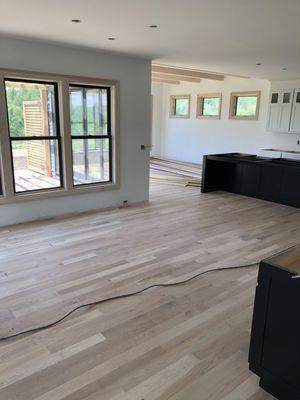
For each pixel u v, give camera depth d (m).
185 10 2.94
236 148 9.45
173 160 11.17
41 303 2.70
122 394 1.84
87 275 3.18
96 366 2.04
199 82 10.09
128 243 4.00
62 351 2.16
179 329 2.41
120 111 5.28
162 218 5.02
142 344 2.24
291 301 1.65
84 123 5.06
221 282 3.10
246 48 4.53
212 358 2.12
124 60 5.13
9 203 4.46
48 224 4.62
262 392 1.87
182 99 10.91
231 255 3.71
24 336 2.30
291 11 2.94
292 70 6.43
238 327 2.44
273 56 5.07
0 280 3.04
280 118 7.92
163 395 1.84
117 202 5.63
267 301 1.76
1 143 4.22
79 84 4.84
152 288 2.97
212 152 10.12
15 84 4.31
